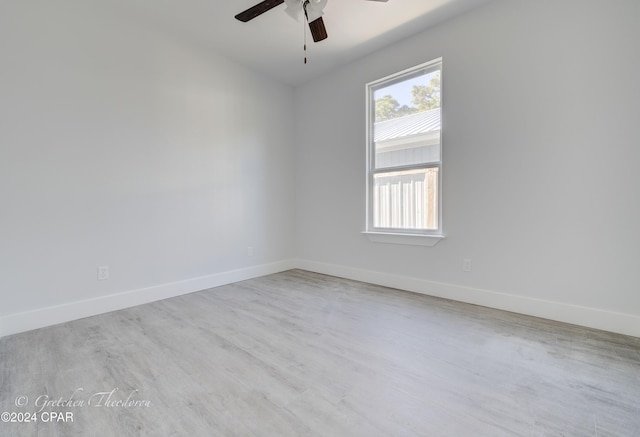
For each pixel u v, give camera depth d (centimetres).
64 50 242
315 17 219
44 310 234
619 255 209
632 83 200
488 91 260
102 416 133
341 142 380
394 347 195
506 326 225
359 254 366
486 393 147
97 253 262
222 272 354
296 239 445
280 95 418
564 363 173
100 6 260
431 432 122
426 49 297
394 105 332
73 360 181
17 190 224
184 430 125
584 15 215
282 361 179
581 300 223
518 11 242
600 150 213
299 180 436
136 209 285
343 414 134
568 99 223
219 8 265
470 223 275
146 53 288
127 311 266
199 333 219
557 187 230
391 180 336
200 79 331
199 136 331
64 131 243
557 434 121
